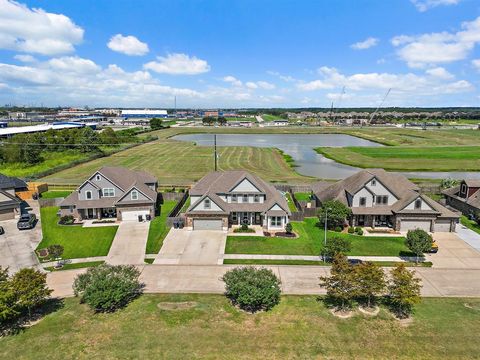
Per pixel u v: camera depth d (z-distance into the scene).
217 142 158.62
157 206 58.59
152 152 123.50
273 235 46.00
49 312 28.47
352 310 28.66
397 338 25.00
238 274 29.69
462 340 24.75
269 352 23.52
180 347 23.97
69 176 85.25
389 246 42.66
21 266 37.59
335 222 48.38
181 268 36.88
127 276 30.05
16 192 63.84
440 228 47.50
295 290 32.25
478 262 38.34
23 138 114.56
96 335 25.25
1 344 24.41
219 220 47.50
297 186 67.50
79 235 45.97
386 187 48.44
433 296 31.17
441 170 94.94
